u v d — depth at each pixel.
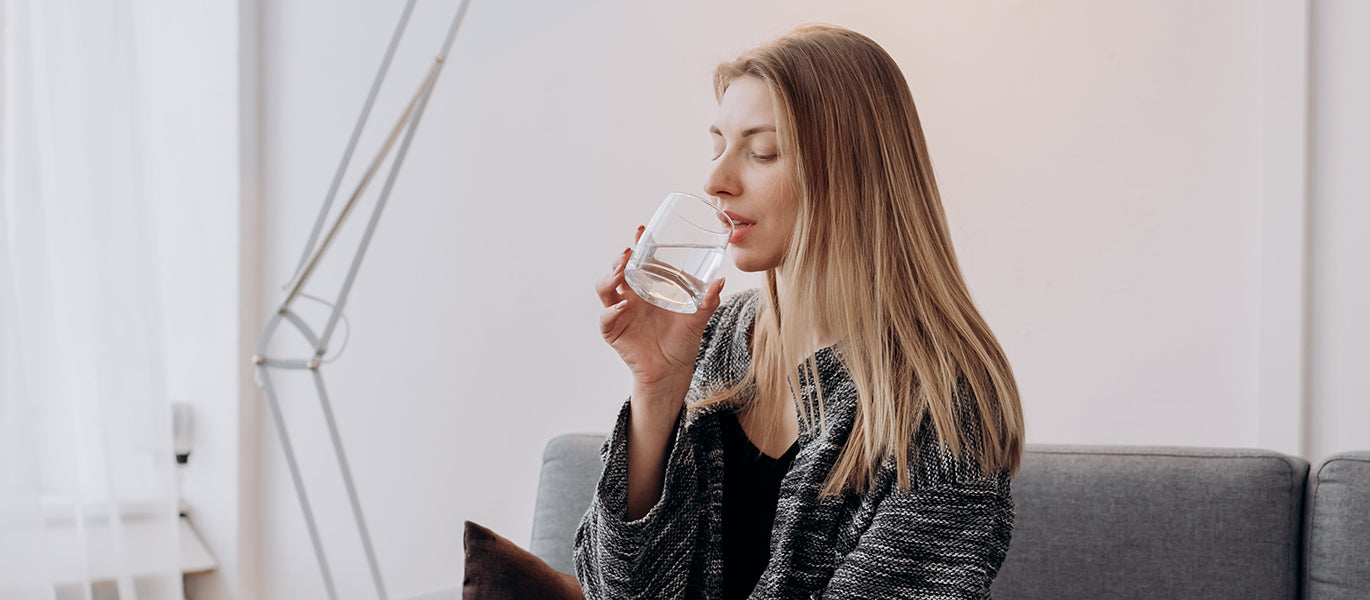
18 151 1.81
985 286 1.94
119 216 1.92
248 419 2.32
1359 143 1.73
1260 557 1.34
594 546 1.10
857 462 1.05
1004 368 1.07
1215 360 1.81
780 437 1.16
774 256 1.12
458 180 2.24
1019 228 1.92
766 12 2.07
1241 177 1.80
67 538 1.86
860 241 1.08
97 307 1.89
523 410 2.20
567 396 2.17
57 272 1.88
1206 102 1.82
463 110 2.24
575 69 2.18
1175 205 1.84
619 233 2.14
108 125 1.91
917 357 1.04
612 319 1.04
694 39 2.11
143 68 2.08
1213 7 1.82
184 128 2.33
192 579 2.33
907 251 1.08
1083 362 1.88
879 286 1.06
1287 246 1.75
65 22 1.89
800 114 1.07
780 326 1.17
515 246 2.21
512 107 2.21
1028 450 1.50
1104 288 1.87
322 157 2.30
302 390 2.33
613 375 2.13
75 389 1.88
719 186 1.11
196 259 2.34
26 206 1.81
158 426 1.96
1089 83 1.89
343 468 1.70
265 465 2.34
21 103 1.82
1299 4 1.74
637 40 2.14
